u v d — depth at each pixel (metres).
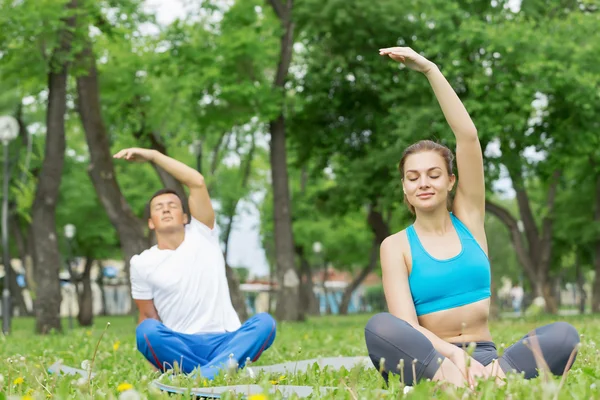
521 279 57.62
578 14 25.92
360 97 28.78
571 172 33.34
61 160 20.84
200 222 6.97
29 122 37.41
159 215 6.87
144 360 8.01
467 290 4.78
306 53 28.84
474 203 5.04
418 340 4.34
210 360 6.53
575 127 25.64
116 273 74.69
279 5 27.91
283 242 27.30
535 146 26.12
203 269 6.73
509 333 12.22
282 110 27.55
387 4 25.64
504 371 4.36
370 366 6.79
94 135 22.06
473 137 4.99
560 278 63.81
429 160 4.88
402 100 26.98
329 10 25.86
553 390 3.46
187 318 6.63
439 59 25.30
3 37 19.52
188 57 24.97
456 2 25.77
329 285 78.38
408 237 4.93
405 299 4.75
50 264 20.44
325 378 5.19
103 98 26.20
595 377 4.46
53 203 20.69
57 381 5.18
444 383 3.94
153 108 26.64
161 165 6.98
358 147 29.52
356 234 51.91
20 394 4.46
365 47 27.05
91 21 20.89
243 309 25.08
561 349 4.36
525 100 24.23
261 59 25.52
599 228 35.50
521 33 24.41
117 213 22.19
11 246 45.94
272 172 27.64
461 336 4.76
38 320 20.25
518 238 31.34
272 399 3.86
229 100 25.95
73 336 13.52
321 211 30.75
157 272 6.70
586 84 23.62
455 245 4.85
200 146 28.20
